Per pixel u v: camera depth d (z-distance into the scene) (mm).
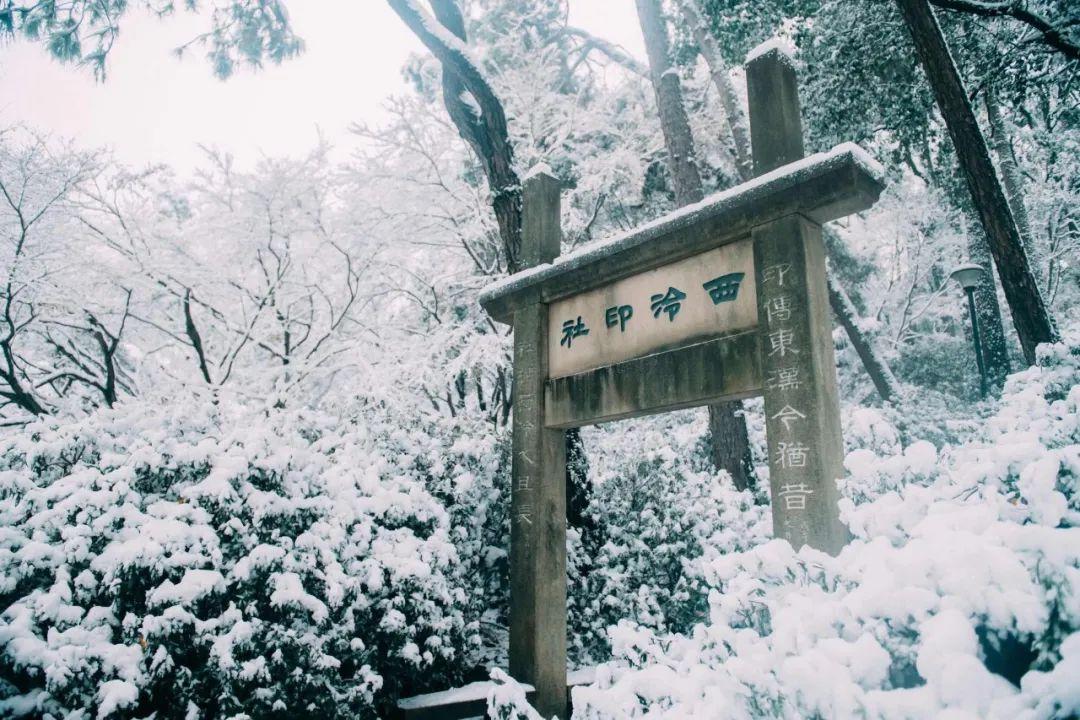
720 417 8961
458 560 4816
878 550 1902
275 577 3586
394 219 10477
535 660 4582
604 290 4805
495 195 7184
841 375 16828
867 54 9172
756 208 3824
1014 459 1995
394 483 4980
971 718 1238
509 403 9672
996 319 12133
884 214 16391
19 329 8469
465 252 11133
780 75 3977
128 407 4668
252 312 10359
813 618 1767
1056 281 13812
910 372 15961
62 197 8859
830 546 3170
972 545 1565
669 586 5797
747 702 1731
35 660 2904
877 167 3590
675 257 4312
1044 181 13305
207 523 3680
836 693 1465
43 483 4062
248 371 10156
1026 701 1251
